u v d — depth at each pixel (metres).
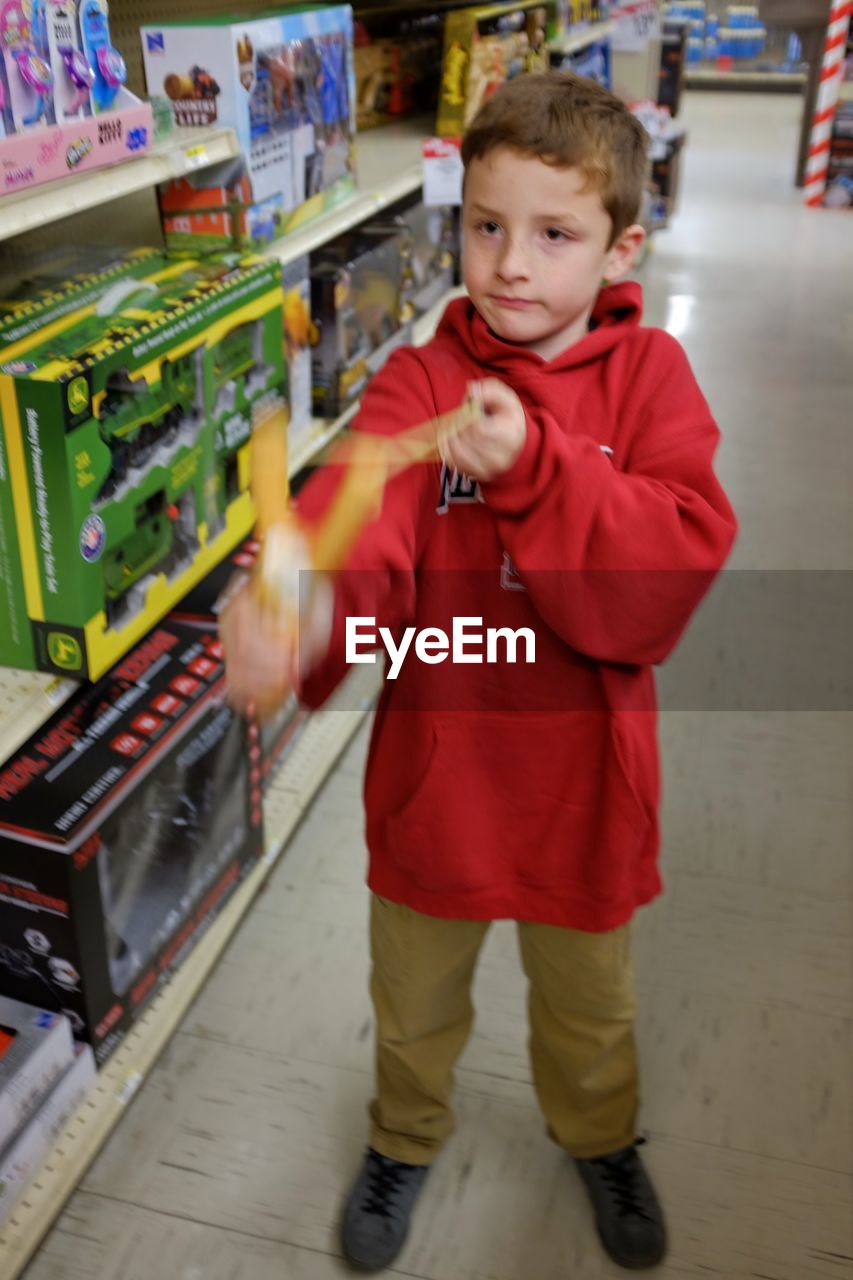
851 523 3.33
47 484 1.26
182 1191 1.52
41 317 1.42
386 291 2.46
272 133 1.84
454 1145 1.58
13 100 1.21
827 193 6.78
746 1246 1.46
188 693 1.68
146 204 2.25
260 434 0.88
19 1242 1.39
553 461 0.94
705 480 1.03
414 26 3.54
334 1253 1.45
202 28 1.66
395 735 1.16
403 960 1.28
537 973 1.30
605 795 1.13
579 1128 1.44
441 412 1.04
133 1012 1.64
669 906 1.99
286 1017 1.78
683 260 5.83
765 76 10.95
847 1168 1.55
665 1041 1.74
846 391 4.25
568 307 1.03
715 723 2.47
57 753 1.54
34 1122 1.44
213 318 1.54
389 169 2.54
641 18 5.19
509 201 0.99
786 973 1.86
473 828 1.15
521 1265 1.43
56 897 1.42
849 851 2.12
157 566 1.50
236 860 1.89
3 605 1.34
